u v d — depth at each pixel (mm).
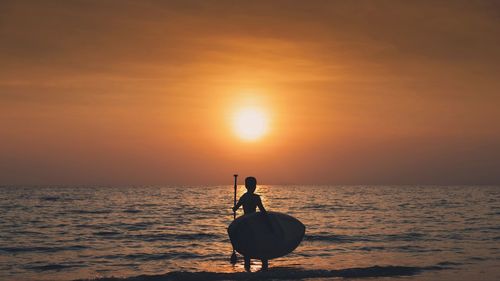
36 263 14242
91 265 13891
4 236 21609
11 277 12117
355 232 22609
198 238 20703
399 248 17000
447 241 18938
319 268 13000
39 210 43625
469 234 21406
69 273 12656
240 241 11930
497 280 11414
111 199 72312
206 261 14461
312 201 64688
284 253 12133
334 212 39906
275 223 12039
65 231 24000
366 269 12312
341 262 14039
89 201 64625
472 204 54969
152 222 30000
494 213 37844
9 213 39062
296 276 11641
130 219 32625
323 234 21641
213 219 32594
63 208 47188
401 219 31531
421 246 17500
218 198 76938
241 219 11977
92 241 19703
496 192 122812
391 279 11461
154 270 13008
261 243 11875
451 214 36812
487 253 15703
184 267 13391
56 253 16266
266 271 12148
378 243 18469
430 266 13219
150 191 132125
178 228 25703
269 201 64625
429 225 26500
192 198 76938
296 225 12227
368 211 41281
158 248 17484
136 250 16938
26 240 20016
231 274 11688
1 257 15367
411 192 122188
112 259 14945
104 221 30797
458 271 12484
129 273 12570
